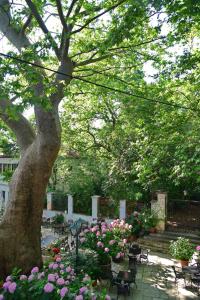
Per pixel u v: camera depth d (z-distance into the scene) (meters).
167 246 13.97
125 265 11.88
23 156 8.48
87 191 19.64
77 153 20.59
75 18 7.33
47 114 7.92
